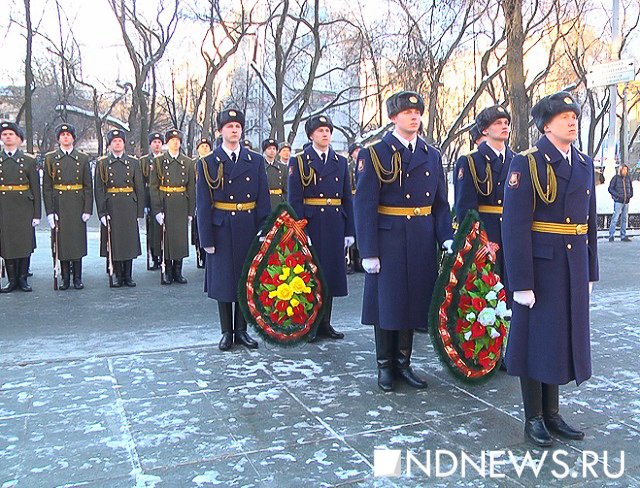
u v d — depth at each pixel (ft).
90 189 24.94
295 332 15.90
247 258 15.78
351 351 16.17
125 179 25.05
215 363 15.08
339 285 17.57
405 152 13.23
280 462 9.93
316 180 17.38
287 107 58.44
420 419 11.68
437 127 67.72
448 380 13.93
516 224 10.46
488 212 15.34
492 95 65.16
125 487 9.15
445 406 12.34
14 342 17.12
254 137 92.48
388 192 13.26
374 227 13.14
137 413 11.94
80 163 24.56
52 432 11.07
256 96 83.71
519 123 30.66
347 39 60.18
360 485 9.20
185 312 20.77
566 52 60.75
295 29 56.44
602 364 14.99
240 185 16.11
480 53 63.62
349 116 76.33
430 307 12.96
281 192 29.22
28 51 54.75
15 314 20.42
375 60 58.29
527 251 10.41
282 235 15.84
